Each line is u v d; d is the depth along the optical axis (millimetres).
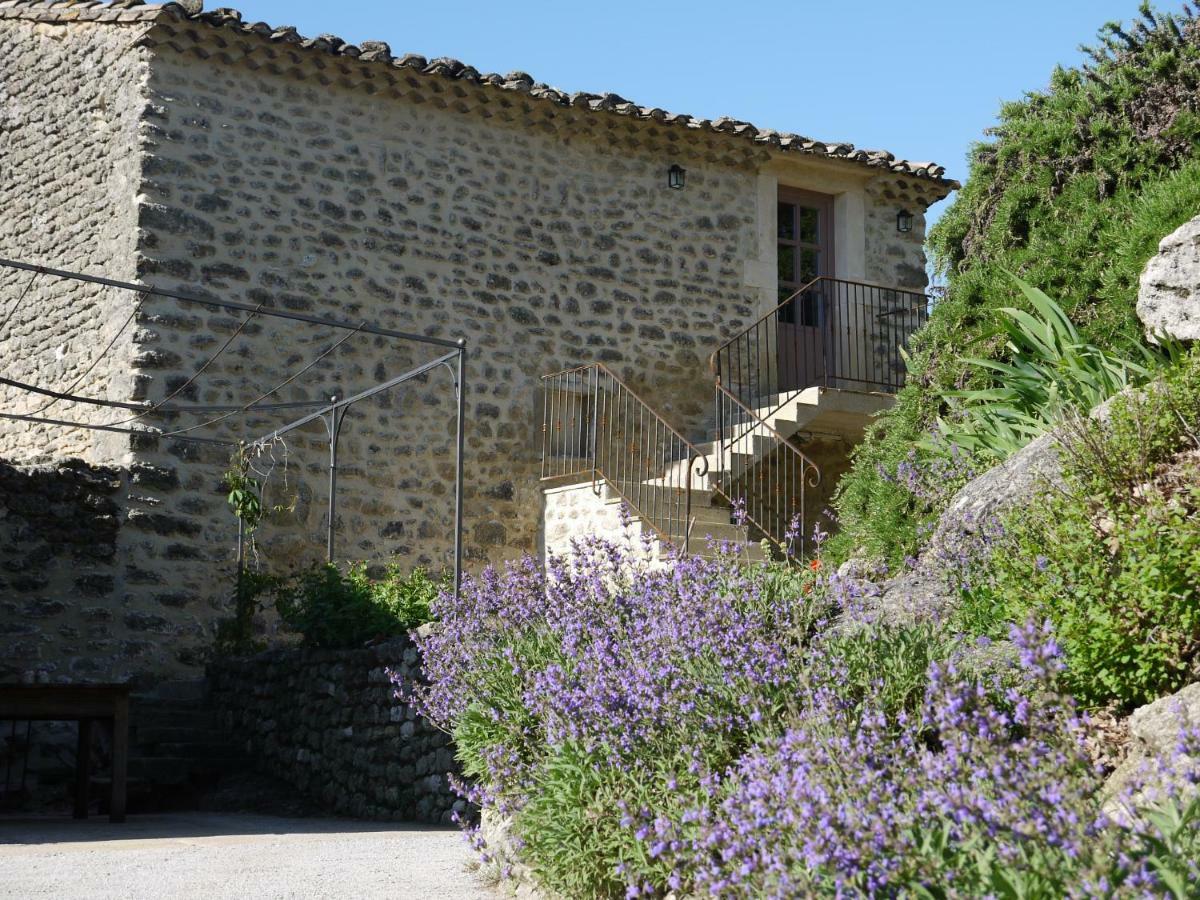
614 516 10289
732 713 4059
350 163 10867
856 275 13102
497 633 5539
